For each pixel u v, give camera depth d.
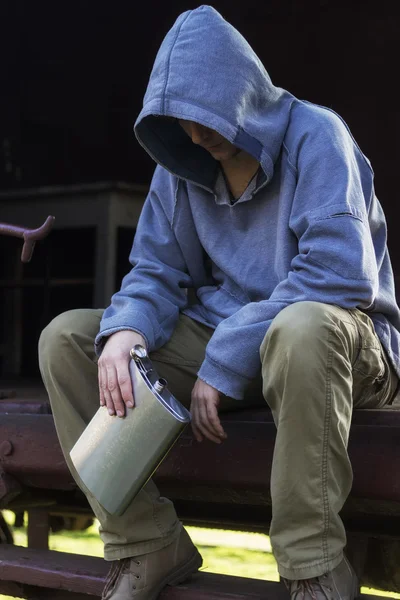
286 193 2.73
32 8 9.22
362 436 2.62
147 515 2.73
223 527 3.52
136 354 2.57
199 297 3.07
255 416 2.84
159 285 2.99
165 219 3.09
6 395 3.78
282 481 2.36
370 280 2.51
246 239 2.90
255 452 2.79
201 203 2.98
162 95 2.65
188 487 3.14
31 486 3.45
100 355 2.72
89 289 7.91
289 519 2.38
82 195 6.59
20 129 9.34
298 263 2.57
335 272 2.49
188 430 2.90
